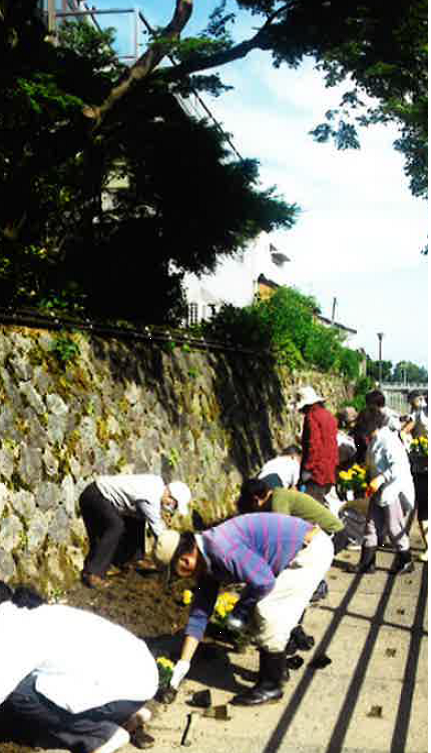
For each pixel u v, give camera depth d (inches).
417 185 446.9
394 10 444.5
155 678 181.2
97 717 174.7
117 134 501.4
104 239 585.0
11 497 298.4
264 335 710.5
